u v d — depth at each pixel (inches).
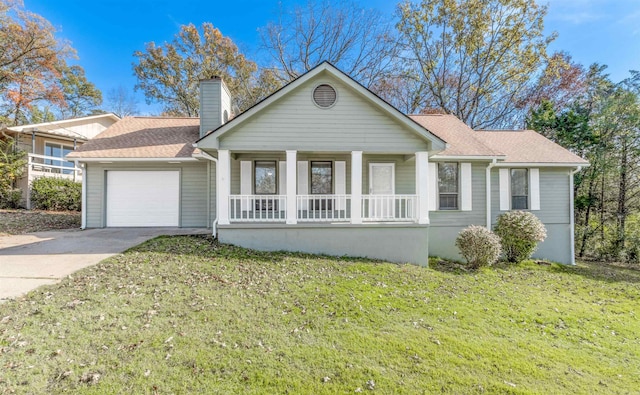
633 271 426.9
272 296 201.2
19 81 757.9
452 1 753.6
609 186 592.1
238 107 954.1
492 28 754.2
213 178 427.8
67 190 608.1
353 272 270.4
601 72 684.1
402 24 813.9
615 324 205.8
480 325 185.3
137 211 437.1
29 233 380.2
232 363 128.6
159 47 984.9
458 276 296.8
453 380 127.8
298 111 330.6
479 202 428.1
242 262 271.1
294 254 315.9
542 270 365.7
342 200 414.3
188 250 291.9
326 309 189.0
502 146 477.4
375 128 336.2
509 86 789.2
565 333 186.1
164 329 150.2
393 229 339.0
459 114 819.4
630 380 138.5
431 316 192.5
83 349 129.9
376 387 120.3
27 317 151.5
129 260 252.1
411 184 418.0
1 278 206.2
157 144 444.5
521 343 165.8
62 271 222.4
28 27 735.1
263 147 327.9
